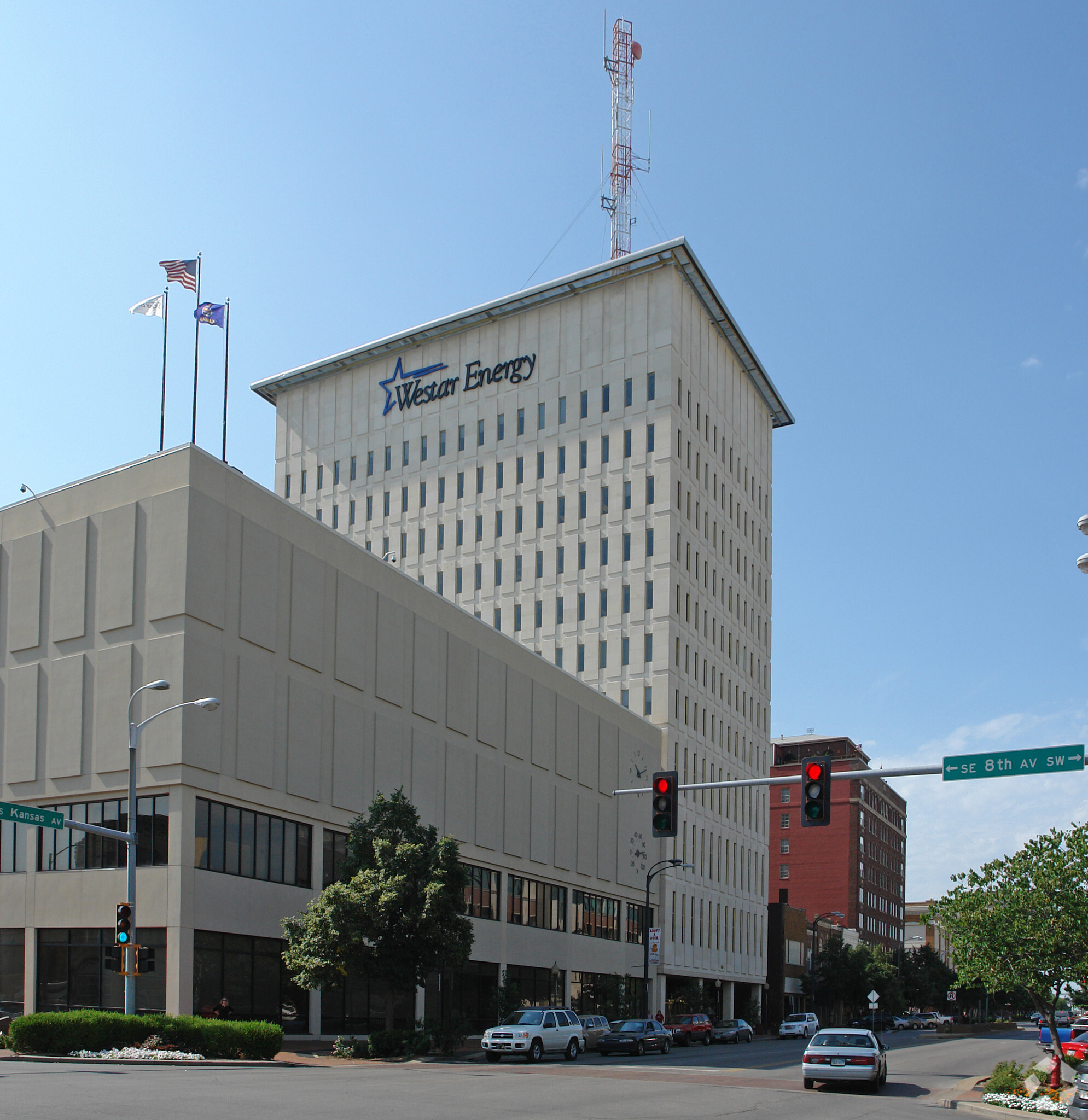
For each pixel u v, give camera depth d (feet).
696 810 277.03
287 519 148.97
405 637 171.32
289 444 329.93
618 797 240.73
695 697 278.67
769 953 337.72
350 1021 148.56
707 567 291.99
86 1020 100.07
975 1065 150.82
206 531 134.51
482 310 299.99
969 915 102.17
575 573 275.59
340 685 155.53
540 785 207.82
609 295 286.87
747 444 331.77
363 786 157.48
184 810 125.39
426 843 136.98
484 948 183.21
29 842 140.05
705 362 299.58
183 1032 104.68
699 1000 251.80
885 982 362.12
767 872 327.06
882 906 487.20
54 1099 61.05
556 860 211.20
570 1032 138.62
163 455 137.08
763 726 329.93
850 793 446.60
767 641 338.95
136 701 131.64
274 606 144.15
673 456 271.90
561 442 284.61
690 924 270.46
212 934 127.54
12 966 138.21
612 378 281.74
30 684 143.64
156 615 132.46
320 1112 61.46
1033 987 100.17
